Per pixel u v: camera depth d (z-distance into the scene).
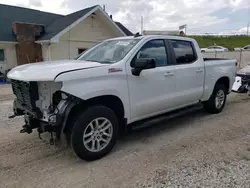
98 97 3.29
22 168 3.16
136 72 3.63
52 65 3.37
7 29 15.07
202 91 5.02
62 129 3.02
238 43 47.62
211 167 3.10
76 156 3.51
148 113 4.03
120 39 4.37
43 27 15.08
